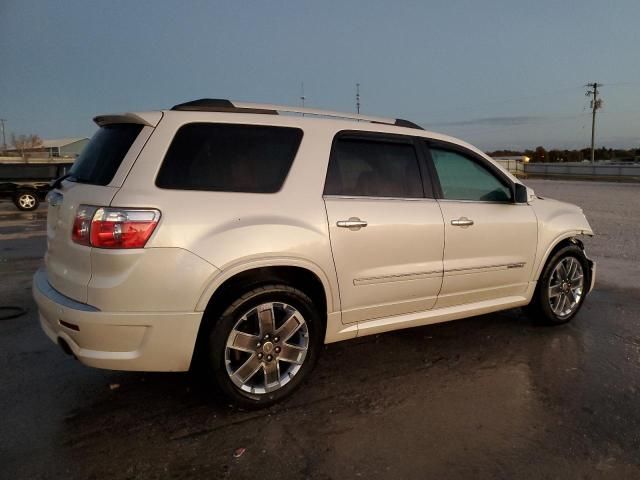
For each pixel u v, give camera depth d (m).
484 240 4.14
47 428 2.95
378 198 3.61
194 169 2.99
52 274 3.17
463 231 3.99
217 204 2.96
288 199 3.20
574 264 4.89
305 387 3.52
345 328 3.54
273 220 3.09
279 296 3.14
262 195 3.13
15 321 4.84
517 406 3.28
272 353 3.18
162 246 2.77
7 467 2.57
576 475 2.57
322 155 3.42
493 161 4.41
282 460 2.68
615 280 6.68
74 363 3.88
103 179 2.94
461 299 4.14
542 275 4.65
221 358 2.99
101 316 2.73
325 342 3.49
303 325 3.27
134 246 2.72
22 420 3.04
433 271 3.83
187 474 2.55
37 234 11.09
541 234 4.55
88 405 3.23
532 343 4.40
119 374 3.70
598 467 2.64
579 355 4.14
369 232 3.47
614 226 12.20
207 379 3.06
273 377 3.21
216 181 3.03
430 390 3.50
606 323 4.96
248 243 2.96
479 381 3.64
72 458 2.66
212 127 3.12
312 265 3.22
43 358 3.97
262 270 3.17
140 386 3.51
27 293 5.86
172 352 2.87
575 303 4.91
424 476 2.56
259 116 3.30
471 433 2.96
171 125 3.01
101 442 2.81
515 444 2.85
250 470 2.59
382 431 2.97
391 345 4.34
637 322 4.99
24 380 3.58
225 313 2.98
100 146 3.23
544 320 4.75
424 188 3.89
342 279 3.39
